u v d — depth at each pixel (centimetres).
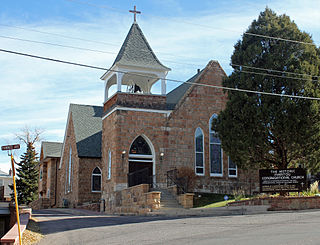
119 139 3281
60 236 1669
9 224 2927
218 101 3616
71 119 4625
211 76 3650
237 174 3562
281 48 2797
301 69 2688
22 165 5684
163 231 1592
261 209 2314
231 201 2881
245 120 2795
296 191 2467
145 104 3397
